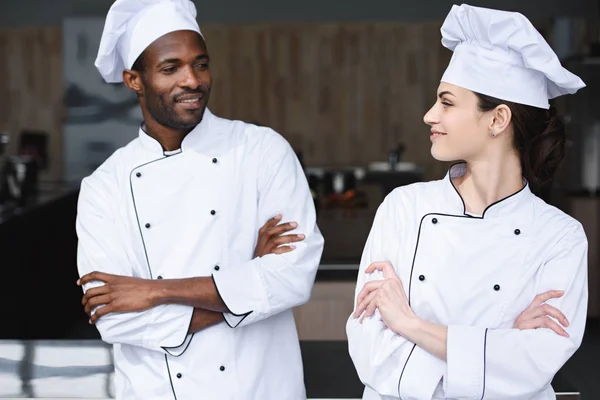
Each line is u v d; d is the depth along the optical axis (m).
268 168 2.32
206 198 2.26
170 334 2.16
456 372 1.80
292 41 10.16
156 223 2.25
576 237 1.91
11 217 5.76
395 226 2.01
